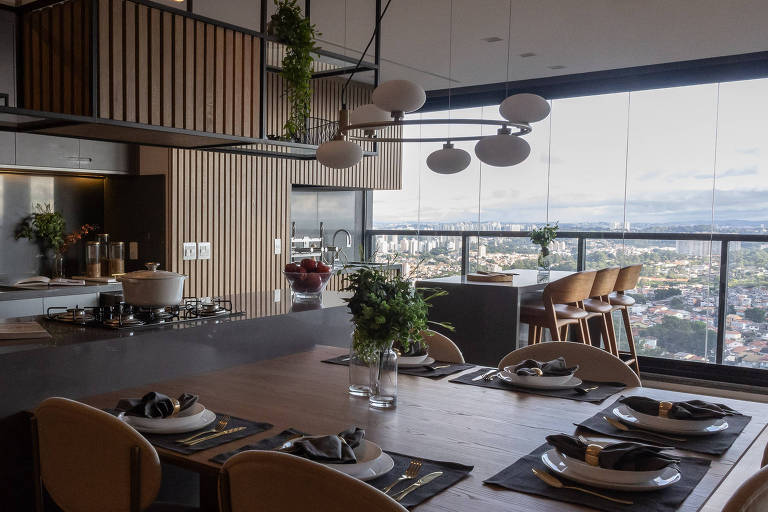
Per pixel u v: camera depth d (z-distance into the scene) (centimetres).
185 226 536
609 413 212
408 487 150
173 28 301
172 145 368
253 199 594
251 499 134
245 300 359
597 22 462
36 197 526
